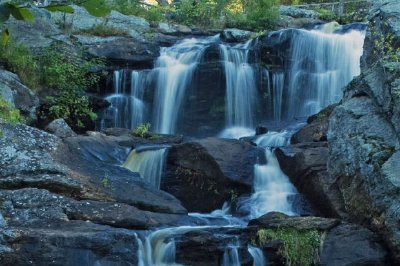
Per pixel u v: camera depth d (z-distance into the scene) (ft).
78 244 22.17
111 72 48.08
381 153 24.93
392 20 33.27
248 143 34.45
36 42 46.37
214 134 48.70
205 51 49.60
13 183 26.37
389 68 26.81
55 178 26.84
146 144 36.50
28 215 24.61
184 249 24.32
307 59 50.72
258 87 49.96
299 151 32.35
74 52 47.21
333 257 23.56
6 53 41.16
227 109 49.16
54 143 30.07
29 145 28.73
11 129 29.17
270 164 33.24
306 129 37.11
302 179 30.83
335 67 50.14
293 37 50.85
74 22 55.06
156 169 34.09
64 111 41.37
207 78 49.21
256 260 24.22
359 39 50.70
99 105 45.52
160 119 48.73
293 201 30.50
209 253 24.23
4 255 21.54
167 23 63.67
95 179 28.66
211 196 32.48
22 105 37.83
